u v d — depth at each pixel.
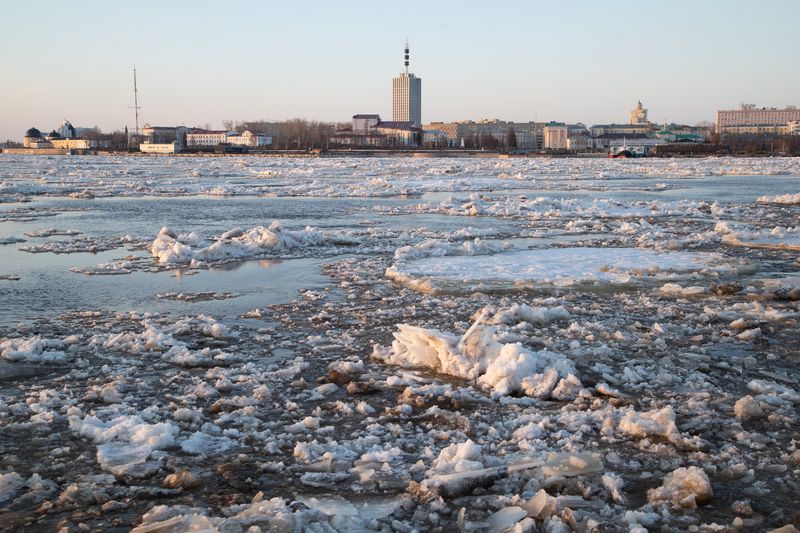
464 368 10.48
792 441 8.04
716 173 74.62
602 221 32.00
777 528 6.24
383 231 28.03
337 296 15.97
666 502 6.70
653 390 9.81
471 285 16.84
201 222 31.61
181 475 7.17
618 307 14.74
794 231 26.72
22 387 9.97
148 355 11.38
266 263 20.34
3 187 46.91
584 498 6.83
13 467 7.55
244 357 11.35
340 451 7.91
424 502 6.73
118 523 6.44
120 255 21.91
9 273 18.69
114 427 8.28
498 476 7.25
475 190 53.41
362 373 10.59
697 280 17.59
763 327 13.11
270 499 6.74
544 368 10.18
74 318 13.91
